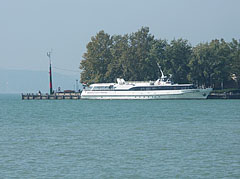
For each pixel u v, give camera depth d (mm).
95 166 165125
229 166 163125
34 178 150000
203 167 162000
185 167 162250
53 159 176750
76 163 169875
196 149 195125
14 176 152500
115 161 172750
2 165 167125
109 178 149500
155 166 164125
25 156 182625
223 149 194625
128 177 150375
